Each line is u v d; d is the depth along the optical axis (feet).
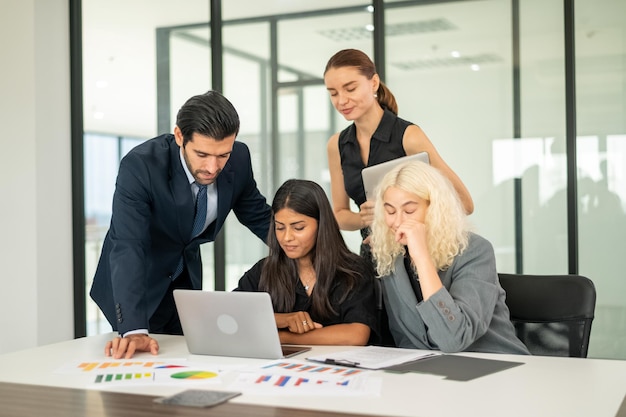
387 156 10.48
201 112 7.70
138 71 16.74
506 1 14.08
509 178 14.14
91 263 16.98
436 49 14.55
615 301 13.57
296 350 7.50
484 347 7.67
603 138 13.60
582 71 13.69
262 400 5.41
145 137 16.69
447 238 7.73
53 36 16.55
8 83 16.31
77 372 6.64
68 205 16.83
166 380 6.20
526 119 14.01
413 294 7.91
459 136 14.43
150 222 8.93
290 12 15.55
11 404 5.46
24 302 16.24
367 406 5.18
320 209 8.31
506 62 14.12
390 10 14.82
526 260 14.03
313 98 15.39
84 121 16.99
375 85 10.46
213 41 16.07
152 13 16.62
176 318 9.67
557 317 8.07
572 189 13.69
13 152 16.30
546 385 5.74
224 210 9.30
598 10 13.57
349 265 8.42
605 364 6.52
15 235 16.29
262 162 15.79
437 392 5.55
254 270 9.18
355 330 7.96
